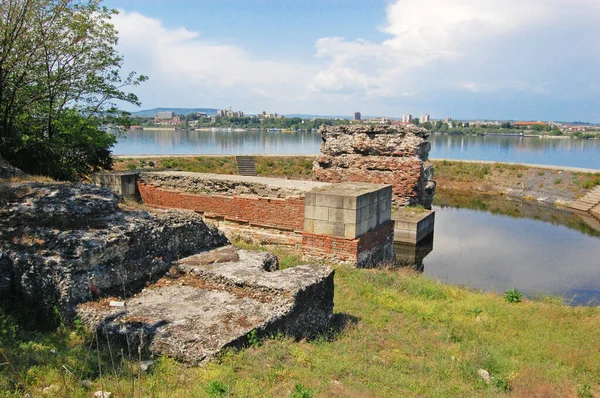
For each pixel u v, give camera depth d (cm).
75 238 650
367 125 2123
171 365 500
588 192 2816
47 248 641
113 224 730
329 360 568
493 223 2236
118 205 832
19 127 1391
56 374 454
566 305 1022
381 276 1039
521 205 2806
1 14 1234
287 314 619
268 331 584
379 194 1205
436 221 2275
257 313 606
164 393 436
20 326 587
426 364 608
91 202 759
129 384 452
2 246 652
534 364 648
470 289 1116
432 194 2139
